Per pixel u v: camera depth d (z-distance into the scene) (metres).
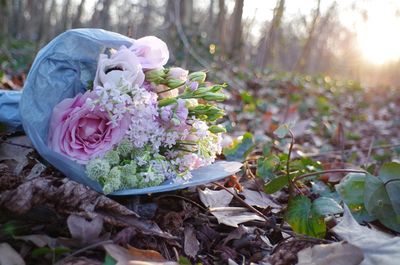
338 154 1.20
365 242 0.47
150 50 0.54
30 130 0.50
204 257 0.49
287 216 0.53
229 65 3.30
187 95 0.54
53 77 0.53
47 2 7.81
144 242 0.46
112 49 0.55
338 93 3.71
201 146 0.54
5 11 3.84
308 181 0.75
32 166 0.55
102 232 0.45
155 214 0.52
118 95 0.48
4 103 0.59
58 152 0.50
